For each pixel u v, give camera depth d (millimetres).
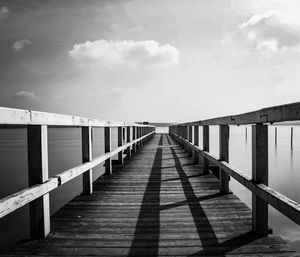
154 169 6945
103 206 3889
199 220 3291
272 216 9109
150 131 22344
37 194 2480
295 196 11195
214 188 4930
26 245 2633
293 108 1907
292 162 21906
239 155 26219
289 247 2547
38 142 2648
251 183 2846
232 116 3551
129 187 5051
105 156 5234
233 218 3352
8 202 2004
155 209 3736
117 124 6516
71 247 2592
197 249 2539
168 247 2586
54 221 3283
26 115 2232
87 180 4500
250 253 2439
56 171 17125
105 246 2615
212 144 37500
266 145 2820
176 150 11711
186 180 5625
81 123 3701
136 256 2422
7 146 39281
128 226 3119
